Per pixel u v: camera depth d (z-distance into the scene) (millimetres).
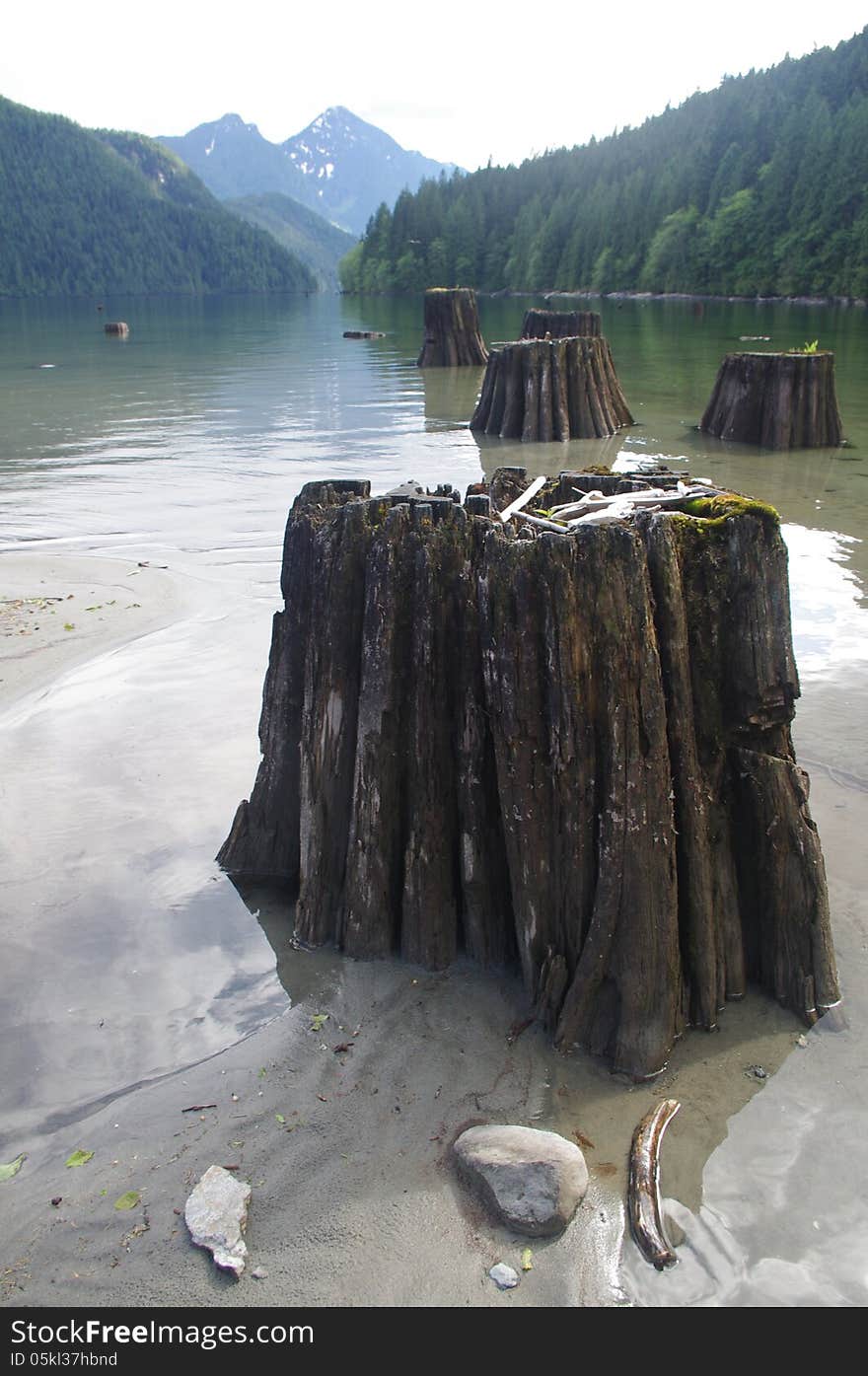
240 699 9250
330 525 5629
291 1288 3898
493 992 5520
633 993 4973
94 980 5676
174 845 6965
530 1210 4094
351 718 5656
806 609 11195
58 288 191875
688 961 5230
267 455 21016
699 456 19188
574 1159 4305
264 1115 4723
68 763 8102
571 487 6965
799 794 5379
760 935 5504
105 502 17094
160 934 6070
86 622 11344
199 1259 4016
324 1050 5129
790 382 19484
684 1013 5238
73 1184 4371
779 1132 4605
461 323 38594
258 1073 4980
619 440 21125
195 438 23328
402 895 5711
